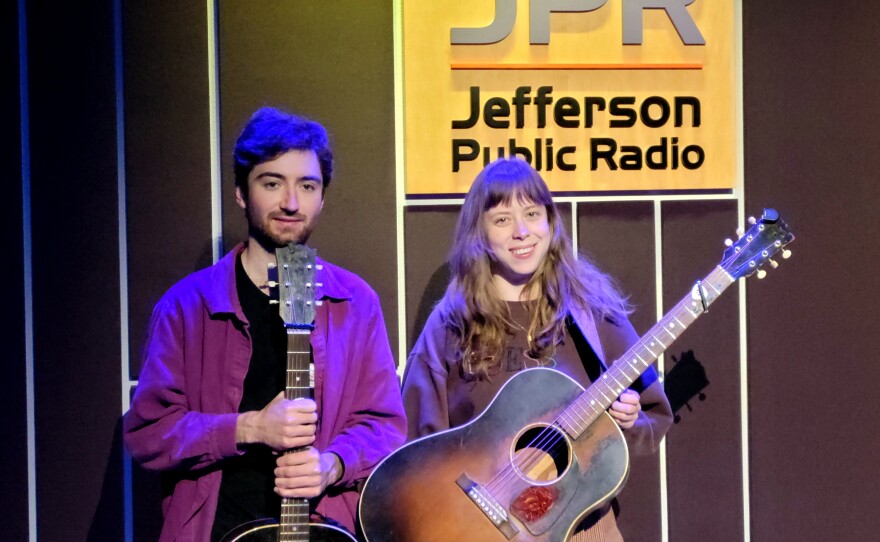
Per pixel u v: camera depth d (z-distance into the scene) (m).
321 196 1.95
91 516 2.37
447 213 2.42
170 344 1.88
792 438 2.53
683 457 2.50
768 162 2.50
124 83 2.34
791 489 2.53
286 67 2.36
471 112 2.39
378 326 2.00
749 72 2.49
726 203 2.50
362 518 1.85
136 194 2.35
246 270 1.94
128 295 2.35
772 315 2.52
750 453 2.52
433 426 2.03
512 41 2.40
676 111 2.46
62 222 2.35
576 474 1.87
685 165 2.46
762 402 2.51
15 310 2.36
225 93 2.35
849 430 2.54
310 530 1.76
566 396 1.92
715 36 2.46
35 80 2.34
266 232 1.90
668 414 2.11
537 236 2.04
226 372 1.86
